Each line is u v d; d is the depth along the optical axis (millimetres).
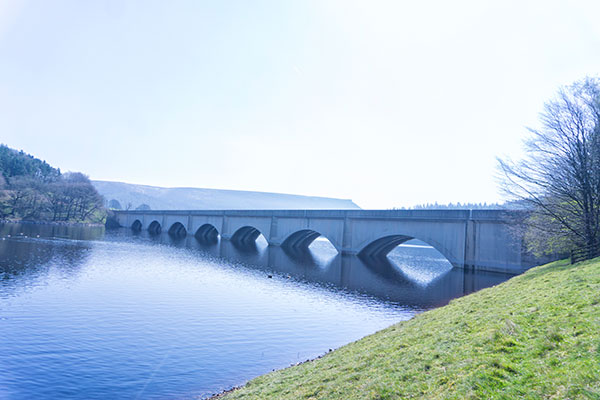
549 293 18141
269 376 19828
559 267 32750
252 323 33281
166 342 27516
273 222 115312
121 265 65250
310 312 37844
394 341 18656
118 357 24281
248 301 42094
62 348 25266
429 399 10367
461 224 64562
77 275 52562
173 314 35281
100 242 107562
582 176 36844
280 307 39688
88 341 26891
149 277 54969
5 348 24609
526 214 43688
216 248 109750
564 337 11617
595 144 36031
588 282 17859
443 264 95188
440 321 20156
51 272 53281
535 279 26422
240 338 29031
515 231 49781
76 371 21922
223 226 140875
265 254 96312
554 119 39000
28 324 29859
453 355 13094
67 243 95875
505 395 9234
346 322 34375
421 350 15023
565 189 37906
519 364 10781
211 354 25469
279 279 58406
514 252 57312
